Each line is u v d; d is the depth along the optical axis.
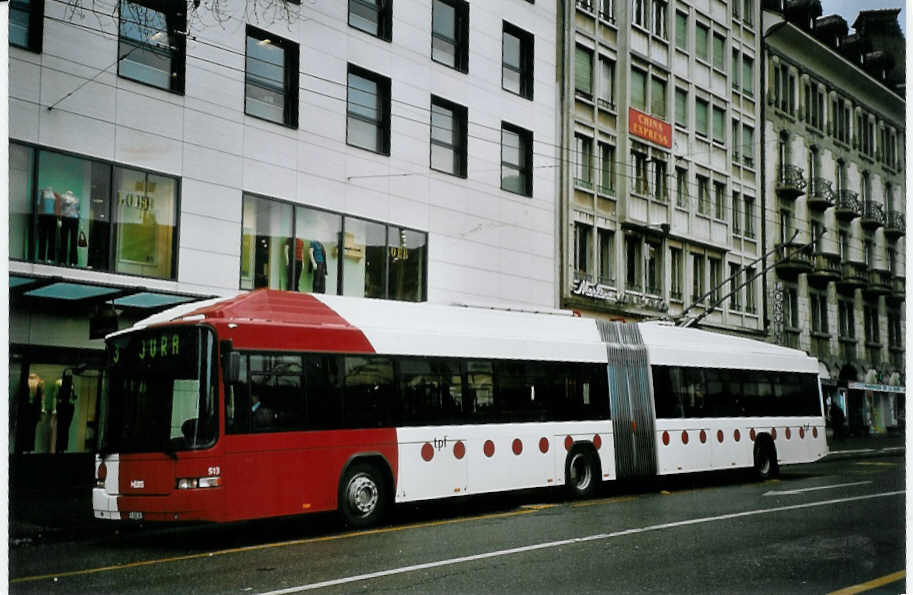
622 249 34.53
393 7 25.83
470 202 27.81
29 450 18.27
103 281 19.00
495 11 29.31
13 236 17.84
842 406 47.72
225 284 21.23
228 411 12.52
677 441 20.02
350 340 14.25
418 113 26.33
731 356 21.94
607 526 13.76
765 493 18.86
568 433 17.62
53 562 11.33
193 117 20.91
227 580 9.80
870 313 51.28
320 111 23.69
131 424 12.72
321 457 13.50
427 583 9.54
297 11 23.25
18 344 18.05
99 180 19.20
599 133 33.88
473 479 15.68
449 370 15.67
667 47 37.44
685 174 38.25
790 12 46.31
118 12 18.72
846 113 50.22
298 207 22.98
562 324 18.25
